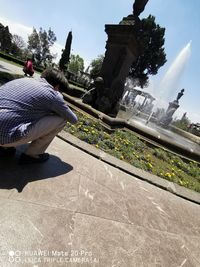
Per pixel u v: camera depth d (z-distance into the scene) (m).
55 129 2.34
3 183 1.99
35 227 1.65
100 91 7.75
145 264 1.74
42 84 2.08
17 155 2.60
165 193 3.28
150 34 38.38
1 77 7.99
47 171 2.51
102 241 1.80
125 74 8.34
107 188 2.70
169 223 2.49
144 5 7.48
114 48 7.61
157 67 41.69
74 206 2.09
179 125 26.30
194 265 1.96
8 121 1.86
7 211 1.69
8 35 58.22
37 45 69.12
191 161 6.18
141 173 3.53
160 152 5.57
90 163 3.21
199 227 2.68
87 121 5.30
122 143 5.04
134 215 2.36
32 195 1.99
